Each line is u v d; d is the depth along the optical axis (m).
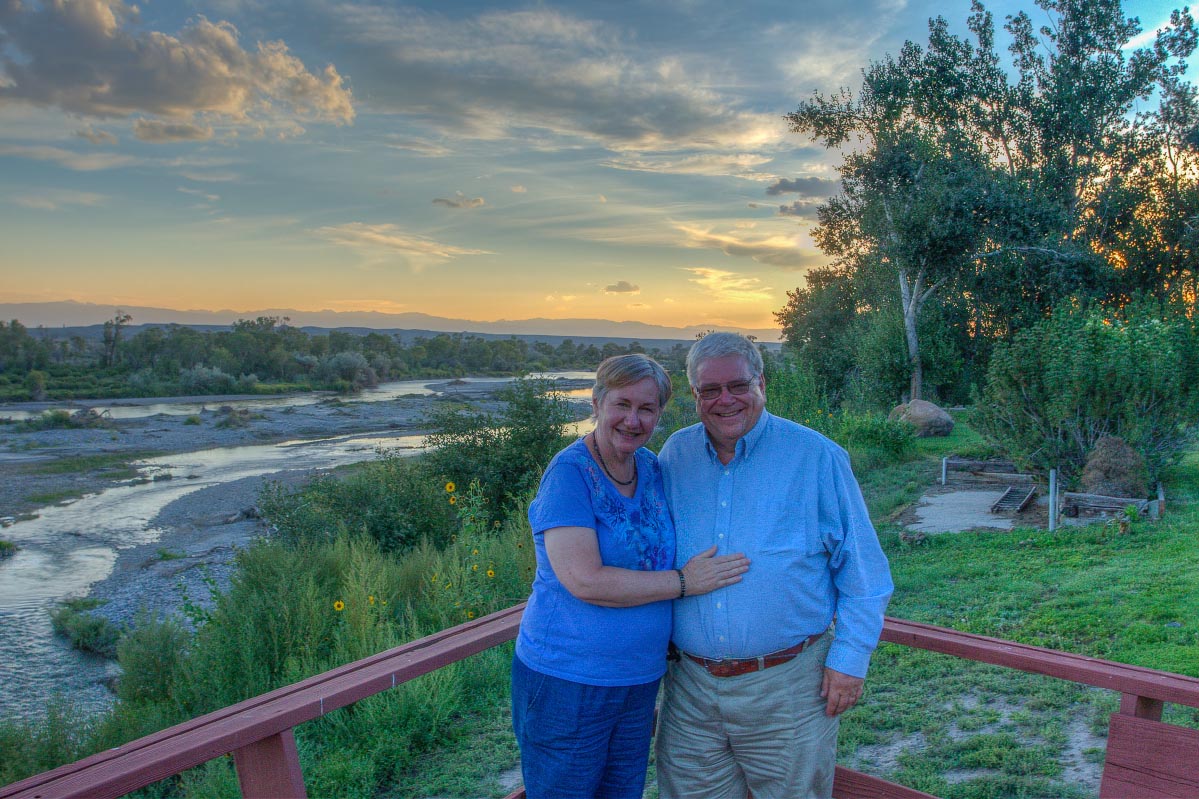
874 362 28.78
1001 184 27.73
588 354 193.12
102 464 40.66
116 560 21.41
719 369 2.10
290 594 7.56
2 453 44.62
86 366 107.81
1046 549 9.66
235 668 6.96
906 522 12.44
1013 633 6.65
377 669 2.02
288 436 53.19
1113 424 12.20
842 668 2.10
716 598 2.13
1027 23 31.66
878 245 29.84
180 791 5.52
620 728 2.11
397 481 12.73
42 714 11.06
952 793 4.02
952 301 31.72
